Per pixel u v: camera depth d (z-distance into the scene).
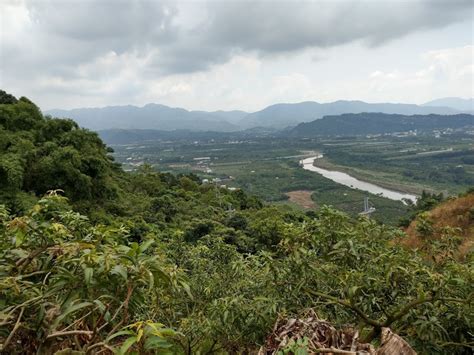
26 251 1.66
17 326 1.37
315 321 1.88
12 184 14.16
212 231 15.07
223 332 2.48
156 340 1.16
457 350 2.26
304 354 1.43
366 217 2.77
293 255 2.36
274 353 1.58
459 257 2.92
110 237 1.75
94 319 1.53
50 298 1.58
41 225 1.63
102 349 1.42
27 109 20.44
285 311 2.19
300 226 2.49
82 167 17.66
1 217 1.98
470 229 11.38
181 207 22.66
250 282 2.82
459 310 2.25
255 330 2.33
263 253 2.41
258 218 20.80
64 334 1.43
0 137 16.56
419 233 3.08
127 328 1.35
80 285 1.45
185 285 1.65
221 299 2.49
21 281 1.54
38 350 1.44
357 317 2.41
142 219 17.33
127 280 1.43
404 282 2.31
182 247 3.89
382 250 2.51
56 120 19.84
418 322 2.18
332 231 2.39
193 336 2.63
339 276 2.37
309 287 2.44
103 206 18.41
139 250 1.49
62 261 1.58
